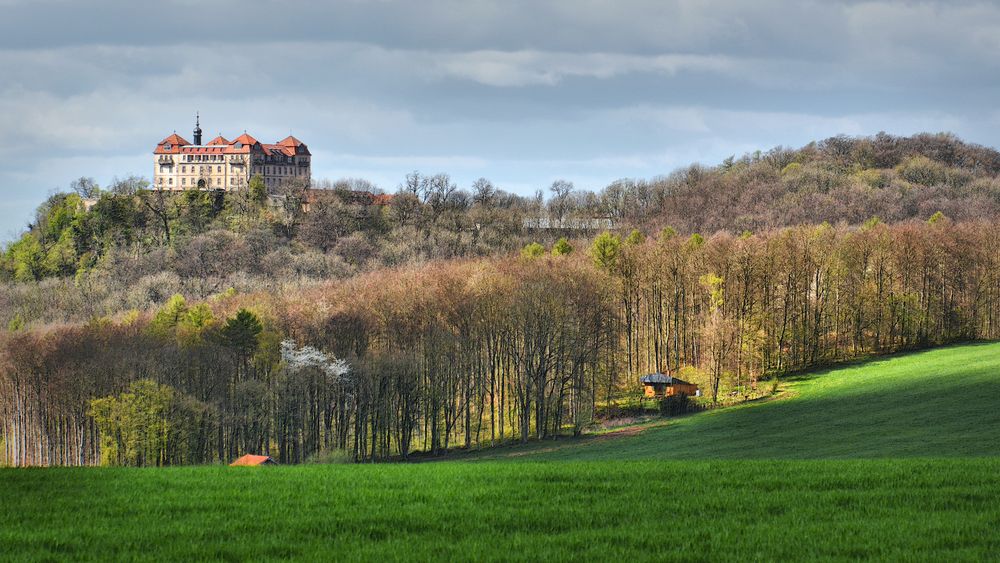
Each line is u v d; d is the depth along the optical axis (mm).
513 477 97250
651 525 71000
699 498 81562
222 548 65688
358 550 64188
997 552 60688
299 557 63062
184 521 75438
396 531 70438
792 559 60625
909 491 82250
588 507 78438
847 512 74188
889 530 67125
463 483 93188
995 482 87312
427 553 63125
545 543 65500
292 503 82875
